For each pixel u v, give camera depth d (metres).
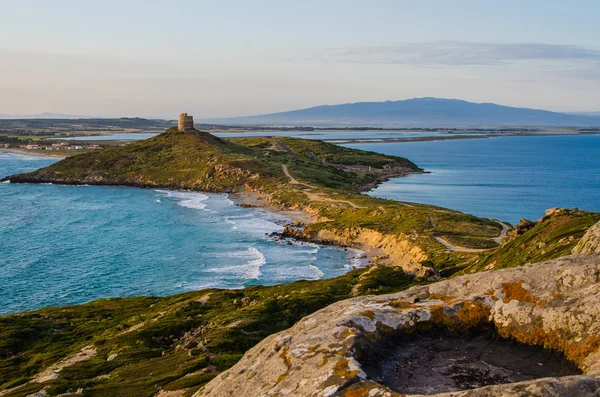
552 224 62.38
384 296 20.92
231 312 62.78
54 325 65.06
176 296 77.00
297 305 63.09
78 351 54.09
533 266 19.12
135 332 57.00
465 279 20.31
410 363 16.44
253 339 51.56
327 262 105.31
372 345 16.72
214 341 50.28
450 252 95.38
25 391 42.28
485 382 15.17
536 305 17.28
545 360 16.03
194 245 116.81
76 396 39.12
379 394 13.66
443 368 16.08
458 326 18.11
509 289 18.47
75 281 90.44
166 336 56.78
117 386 40.16
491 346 17.27
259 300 69.56
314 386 14.83
